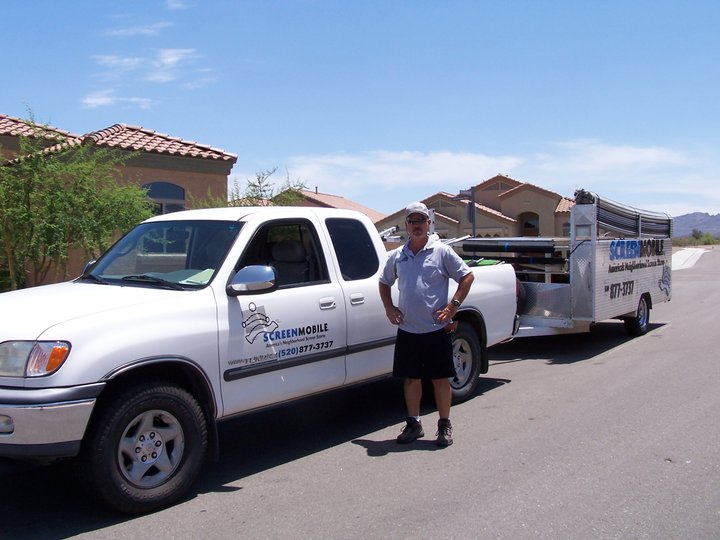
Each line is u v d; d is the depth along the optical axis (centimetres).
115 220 1127
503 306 775
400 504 464
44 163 1070
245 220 560
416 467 538
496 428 637
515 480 504
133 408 446
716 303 1672
